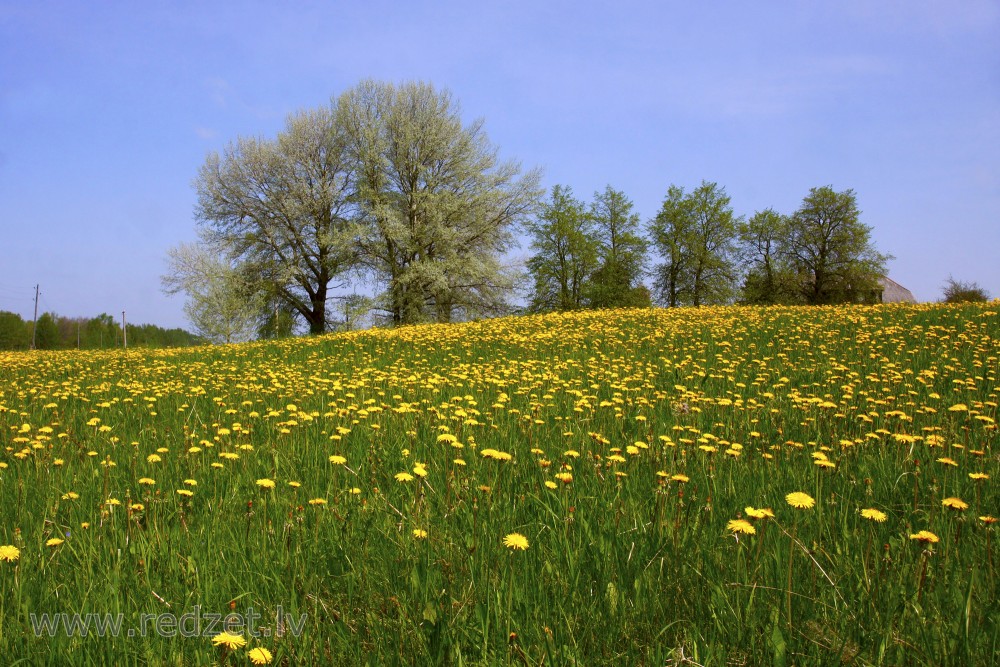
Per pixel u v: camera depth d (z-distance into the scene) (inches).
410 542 106.8
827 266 1827.0
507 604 83.2
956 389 251.3
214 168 1310.3
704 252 1788.9
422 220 1368.1
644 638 80.4
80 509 132.5
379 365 452.8
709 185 1808.6
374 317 1397.6
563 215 1775.3
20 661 74.7
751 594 83.7
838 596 87.1
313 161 1364.4
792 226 1868.8
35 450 183.0
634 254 1806.1
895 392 253.1
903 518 114.2
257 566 99.9
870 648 76.9
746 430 197.6
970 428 187.5
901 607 84.7
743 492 132.0
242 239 1350.9
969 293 1395.2
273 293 1349.7
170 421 246.4
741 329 517.7
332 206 1387.8
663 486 125.9
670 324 585.9
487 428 204.7
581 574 95.7
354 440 187.0
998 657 73.9
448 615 83.4
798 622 81.5
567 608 85.7
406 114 1343.5
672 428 191.9
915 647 76.1
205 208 1322.6
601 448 173.2
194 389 318.7
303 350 599.5
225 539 112.6
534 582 92.7
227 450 184.1
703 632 81.2
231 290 1318.9
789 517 117.3
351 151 1373.0
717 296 1802.4
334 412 229.9
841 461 152.3
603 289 1743.4
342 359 502.9
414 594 89.4
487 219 1389.0
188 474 160.9
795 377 309.6
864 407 224.4
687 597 88.8
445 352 505.0
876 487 134.1
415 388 309.4
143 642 79.5
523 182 1375.5
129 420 250.7
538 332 601.3
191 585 95.3
